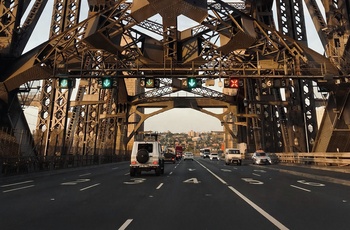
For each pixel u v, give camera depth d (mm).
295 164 32688
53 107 26828
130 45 29484
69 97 27203
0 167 18219
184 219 7727
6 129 22016
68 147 31156
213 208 9266
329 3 24422
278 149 45812
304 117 32312
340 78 22969
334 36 23953
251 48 25875
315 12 26828
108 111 50219
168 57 29781
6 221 7480
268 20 30500
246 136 59625
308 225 7086
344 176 18547
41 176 22312
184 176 21844
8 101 23281
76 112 40875
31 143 25156
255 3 29531
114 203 10148
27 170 21766
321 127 27844
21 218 7824
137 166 21734
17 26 23906
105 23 24516
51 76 23609
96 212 8625
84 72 26203
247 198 11250
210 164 45312
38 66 23172
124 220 7605
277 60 25094
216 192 12969
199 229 6742
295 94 32750
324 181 17781
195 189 14023
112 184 16344
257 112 50031
